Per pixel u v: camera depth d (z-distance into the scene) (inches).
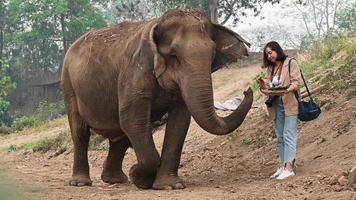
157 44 370.0
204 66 358.9
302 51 879.1
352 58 611.5
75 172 438.6
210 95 357.1
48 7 1881.2
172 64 368.5
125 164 593.6
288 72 387.9
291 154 382.6
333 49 714.8
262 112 580.1
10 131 1320.1
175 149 385.4
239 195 340.5
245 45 386.6
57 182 452.1
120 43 407.5
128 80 385.1
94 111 425.7
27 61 1974.7
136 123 382.0
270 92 384.2
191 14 374.3
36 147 888.9
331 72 594.9
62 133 896.3
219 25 386.9
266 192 346.9
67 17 1939.0
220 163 491.8
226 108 684.1
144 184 389.7
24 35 1907.0
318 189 339.3
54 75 1955.0
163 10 1617.9
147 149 381.4
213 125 356.8
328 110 495.8
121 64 396.2
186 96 358.6
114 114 417.1
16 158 798.5
